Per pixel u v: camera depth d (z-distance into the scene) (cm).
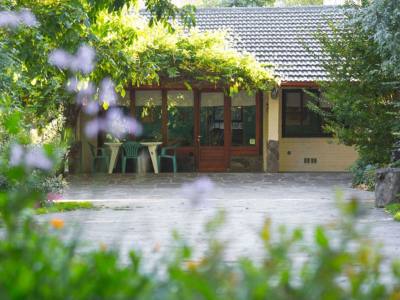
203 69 1914
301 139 2148
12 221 181
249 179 1875
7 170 206
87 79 1136
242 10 2433
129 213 1109
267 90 1936
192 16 1098
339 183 1770
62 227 202
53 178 1144
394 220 1005
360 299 163
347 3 1634
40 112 1361
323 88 1688
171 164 2138
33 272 156
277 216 1080
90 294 151
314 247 189
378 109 1595
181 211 1143
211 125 2164
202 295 154
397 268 186
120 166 2109
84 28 1088
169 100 2152
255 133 2161
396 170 1212
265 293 157
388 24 1408
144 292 154
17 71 961
